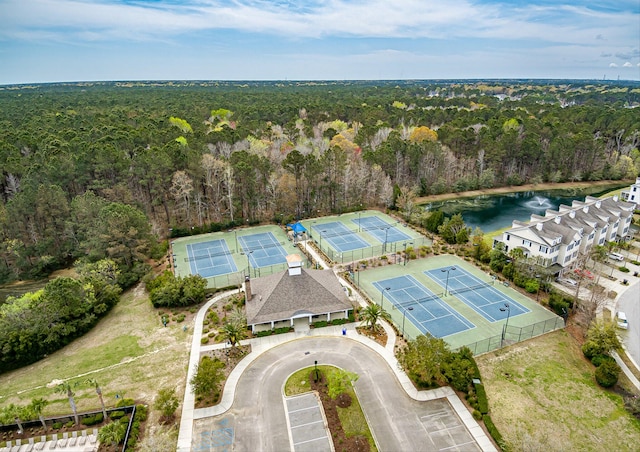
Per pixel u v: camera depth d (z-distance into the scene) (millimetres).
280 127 152000
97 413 38031
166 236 85938
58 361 47000
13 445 35375
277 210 97000
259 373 43469
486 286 62156
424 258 72688
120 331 52094
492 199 115188
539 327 51156
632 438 35438
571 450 34094
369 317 49344
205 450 34406
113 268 61125
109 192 77812
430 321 52938
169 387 41750
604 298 54156
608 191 120562
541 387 41062
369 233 85250
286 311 51156
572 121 153750
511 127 131375
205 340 48875
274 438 35562
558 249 63406
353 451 33969
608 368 40875
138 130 109438
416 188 113812
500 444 34312
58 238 73688
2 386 43438
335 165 98938
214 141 111562
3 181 78812
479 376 41500
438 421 37000
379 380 42062
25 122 130875
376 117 161750
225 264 72375
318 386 41281
